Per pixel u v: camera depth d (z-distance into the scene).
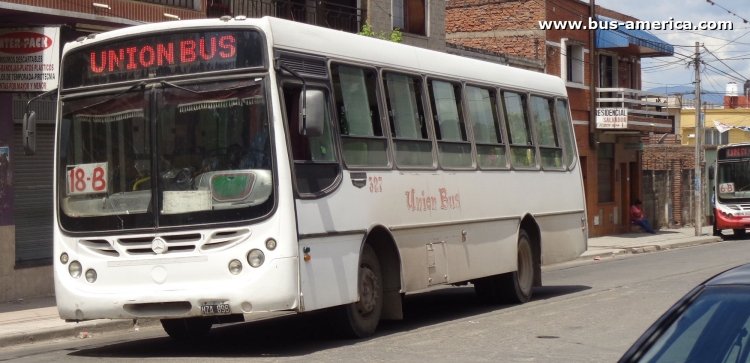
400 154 12.88
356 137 11.97
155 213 10.70
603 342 11.83
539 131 17.11
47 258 17.84
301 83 11.01
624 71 41.84
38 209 17.73
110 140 11.03
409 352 10.99
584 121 38.12
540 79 17.45
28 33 15.93
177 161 10.71
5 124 16.77
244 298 10.34
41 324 14.17
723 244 36.25
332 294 11.14
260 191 10.45
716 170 40.16
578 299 16.75
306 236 10.70
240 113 10.59
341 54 11.90
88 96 11.20
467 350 11.17
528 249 16.44
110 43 11.16
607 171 40.47
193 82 10.76
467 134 14.68
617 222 40.84
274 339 12.36
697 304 4.70
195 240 10.55
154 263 10.64
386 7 27.53
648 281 20.23
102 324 14.20
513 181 15.91
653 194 44.50
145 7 18.55
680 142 54.25
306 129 10.48
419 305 16.75
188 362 10.41
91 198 11.02
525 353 10.99
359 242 11.77
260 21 10.66
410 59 13.47
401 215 12.71
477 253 14.62
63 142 11.30
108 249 10.86
